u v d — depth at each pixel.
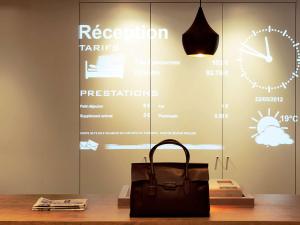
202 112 4.49
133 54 4.48
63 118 4.50
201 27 2.93
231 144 4.50
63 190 4.51
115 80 4.49
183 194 2.33
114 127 4.50
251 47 4.48
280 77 4.49
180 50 4.47
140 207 2.34
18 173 4.51
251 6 4.47
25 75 4.48
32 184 4.52
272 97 4.49
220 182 2.87
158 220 2.29
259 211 2.47
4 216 2.38
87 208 2.57
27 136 4.50
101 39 4.48
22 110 4.50
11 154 4.50
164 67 4.48
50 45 4.48
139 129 4.50
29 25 4.48
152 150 2.35
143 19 4.47
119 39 4.48
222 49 4.47
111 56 4.49
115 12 4.47
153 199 2.33
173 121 4.50
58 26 4.47
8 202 2.73
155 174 2.35
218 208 2.54
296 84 4.49
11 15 4.47
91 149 4.50
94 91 4.49
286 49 4.48
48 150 4.51
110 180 4.52
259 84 4.48
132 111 4.50
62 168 4.51
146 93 4.49
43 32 4.47
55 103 4.50
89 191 4.51
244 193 2.78
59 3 4.47
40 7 4.47
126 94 4.49
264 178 4.51
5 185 4.52
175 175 2.35
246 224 2.26
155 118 4.50
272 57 4.48
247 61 4.48
